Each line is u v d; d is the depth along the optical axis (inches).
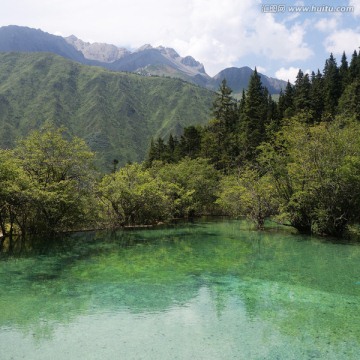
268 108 2952.8
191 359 331.0
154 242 1027.3
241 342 365.4
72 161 1112.2
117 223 1387.8
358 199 1024.2
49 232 1121.4
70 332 390.0
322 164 1050.7
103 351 346.3
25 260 766.5
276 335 381.7
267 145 1251.2
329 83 2851.9
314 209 1088.2
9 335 382.3
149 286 567.5
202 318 430.9
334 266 705.0
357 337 377.4
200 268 690.2
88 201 1189.7
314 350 347.6
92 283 584.7
